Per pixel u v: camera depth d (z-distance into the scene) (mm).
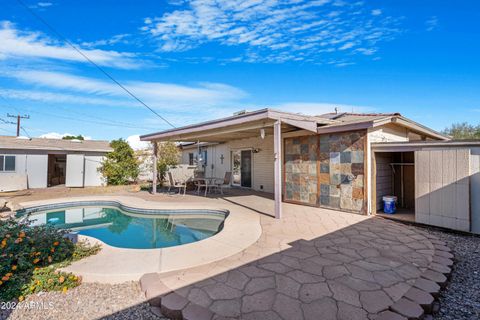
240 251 4266
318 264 3701
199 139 12844
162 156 16266
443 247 4434
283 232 5371
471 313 2709
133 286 3271
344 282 3148
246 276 3328
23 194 12656
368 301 2725
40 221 8367
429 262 3775
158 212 8586
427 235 5160
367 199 6871
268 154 12195
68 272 3461
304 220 6430
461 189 5375
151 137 11703
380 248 4379
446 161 5590
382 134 7520
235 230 5535
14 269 3340
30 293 3070
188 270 3555
